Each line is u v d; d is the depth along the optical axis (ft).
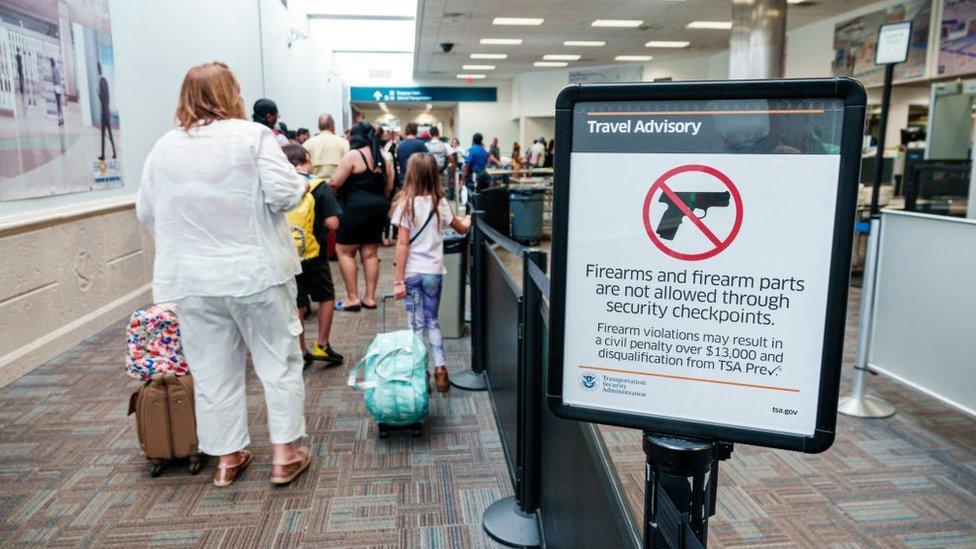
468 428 9.64
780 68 28.94
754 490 7.96
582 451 4.29
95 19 14.37
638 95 2.49
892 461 8.66
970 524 7.22
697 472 2.62
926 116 29.22
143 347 7.91
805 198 2.36
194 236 7.11
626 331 2.68
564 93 2.58
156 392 7.91
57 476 8.14
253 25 27.35
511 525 6.92
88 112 14.02
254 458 8.66
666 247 2.57
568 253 2.71
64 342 12.85
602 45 46.21
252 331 7.61
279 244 7.61
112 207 14.89
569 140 2.61
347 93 70.44
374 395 8.91
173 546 6.76
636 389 2.71
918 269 9.24
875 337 10.08
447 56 52.80
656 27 38.68
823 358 2.41
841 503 7.66
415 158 10.55
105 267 14.74
